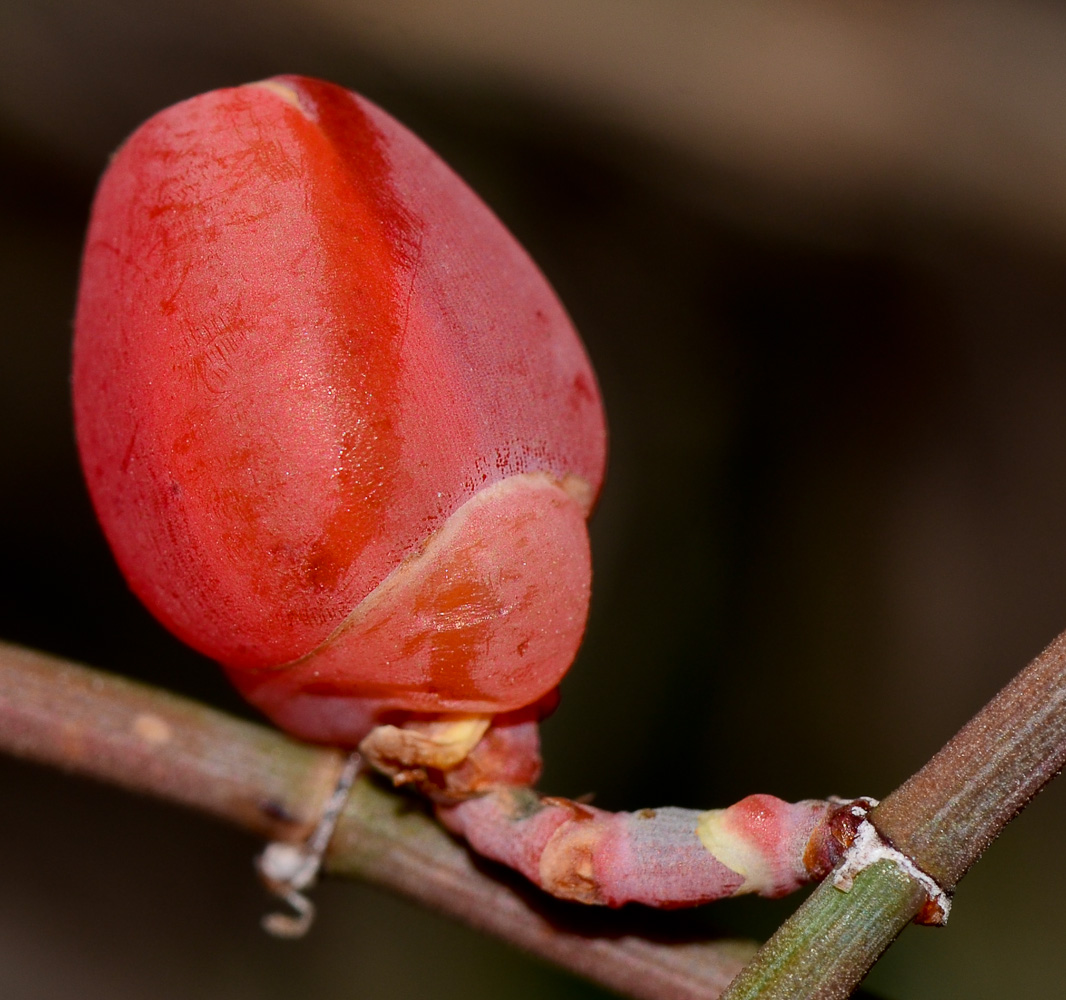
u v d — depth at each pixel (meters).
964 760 0.05
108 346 0.05
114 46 0.08
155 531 0.05
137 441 0.05
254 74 0.08
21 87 0.08
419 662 0.05
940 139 0.07
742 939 0.05
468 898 0.05
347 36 0.08
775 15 0.07
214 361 0.05
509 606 0.05
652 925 0.05
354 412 0.05
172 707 0.05
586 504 0.05
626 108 0.07
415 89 0.08
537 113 0.08
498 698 0.05
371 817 0.05
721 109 0.07
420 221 0.05
